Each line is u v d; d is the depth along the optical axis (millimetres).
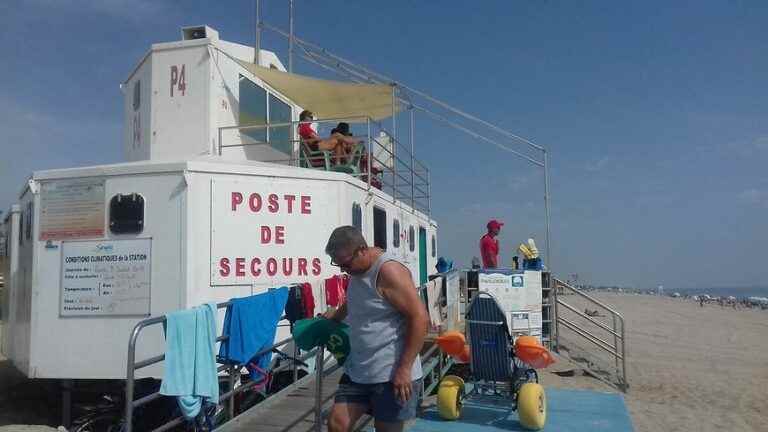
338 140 10758
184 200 7613
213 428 5832
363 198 9609
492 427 7324
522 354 7227
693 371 14203
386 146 12531
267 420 6062
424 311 3705
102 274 7723
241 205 7973
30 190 8258
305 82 11570
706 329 26594
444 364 9734
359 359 3826
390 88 11898
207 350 4996
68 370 7688
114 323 7637
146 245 7656
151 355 7445
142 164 7770
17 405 9227
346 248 3744
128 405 4328
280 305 6305
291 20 12320
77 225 7828
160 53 10430
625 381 11469
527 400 7207
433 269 15578
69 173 7891
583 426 7742
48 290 7824
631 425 7812
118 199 7758
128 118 11555
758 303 59250
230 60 10648
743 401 10938
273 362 7926
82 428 7445
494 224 12445
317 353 5270
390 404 3762
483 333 7398
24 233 8812
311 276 8367
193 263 7578
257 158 11266
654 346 19250
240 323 5762
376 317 3777
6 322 10508
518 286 10562
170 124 10281
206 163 7785
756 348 19578
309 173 8516
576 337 20328
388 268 3742
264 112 11539
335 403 3896
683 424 9039
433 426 7367
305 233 8391
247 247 7965
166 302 7535
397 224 11789
